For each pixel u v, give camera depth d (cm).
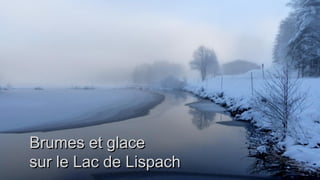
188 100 3581
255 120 1681
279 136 1197
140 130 1543
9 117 1939
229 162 983
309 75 2623
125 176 862
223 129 1570
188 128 1603
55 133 1459
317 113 1248
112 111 2323
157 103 3119
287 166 909
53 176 858
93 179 837
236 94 2631
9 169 920
